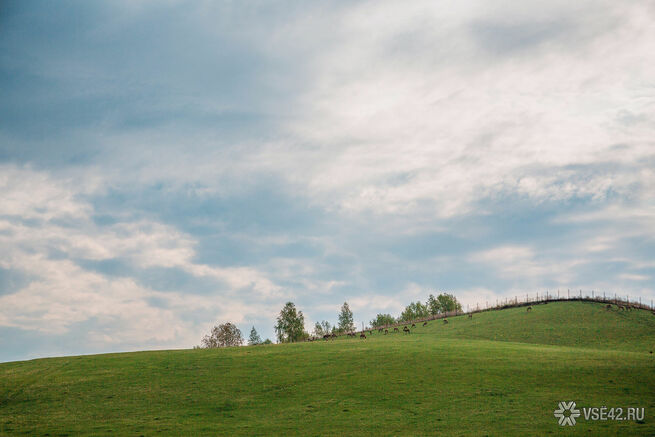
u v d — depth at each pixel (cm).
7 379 6122
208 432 4000
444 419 4169
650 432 3716
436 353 6894
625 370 5575
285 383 5494
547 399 4606
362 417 4291
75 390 5434
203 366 6481
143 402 4938
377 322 18638
